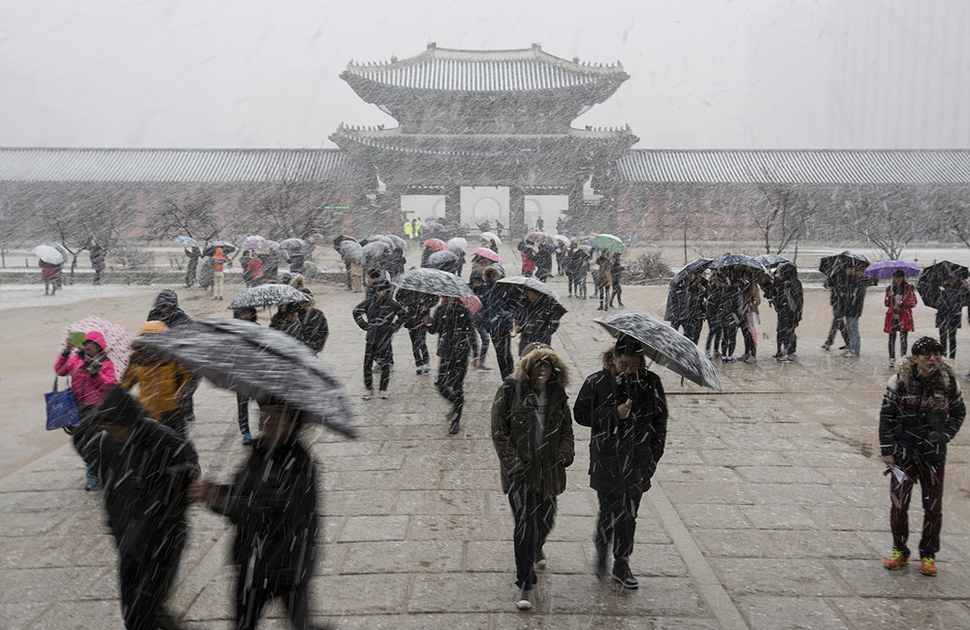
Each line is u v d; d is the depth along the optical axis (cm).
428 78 4747
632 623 401
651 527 531
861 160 5038
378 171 4909
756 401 899
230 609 414
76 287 2372
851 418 821
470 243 4859
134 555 332
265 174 4888
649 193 4978
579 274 2045
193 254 2312
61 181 4778
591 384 434
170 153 5166
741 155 5169
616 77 4416
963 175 4762
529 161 4784
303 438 325
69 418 552
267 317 1605
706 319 1159
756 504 573
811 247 4466
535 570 461
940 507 451
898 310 1096
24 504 577
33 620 406
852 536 514
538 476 414
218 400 895
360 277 2162
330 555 481
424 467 652
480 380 1009
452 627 397
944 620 405
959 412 448
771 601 426
